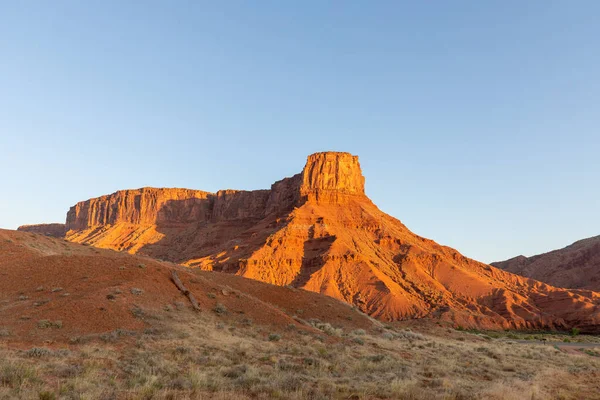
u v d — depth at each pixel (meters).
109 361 19.83
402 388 18.41
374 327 45.69
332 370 22.94
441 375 24.11
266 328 33.25
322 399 16.17
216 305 35.41
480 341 53.66
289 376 19.02
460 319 115.12
